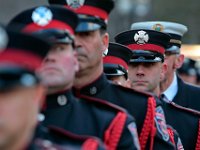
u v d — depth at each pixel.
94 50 10.02
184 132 12.96
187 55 22.77
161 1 46.44
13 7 52.03
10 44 7.05
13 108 6.88
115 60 11.99
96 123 9.28
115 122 9.27
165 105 13.08
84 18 9.93
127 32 12.67
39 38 7.25
